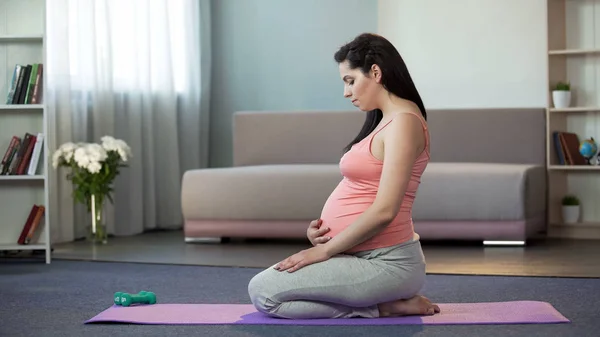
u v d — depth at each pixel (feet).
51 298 11.31
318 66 22.26
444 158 19.99
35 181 16.30
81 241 18.83
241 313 9.56
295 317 9.05
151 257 15.74
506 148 19.75
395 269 8.85
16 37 15.70
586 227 18.84
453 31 20.68
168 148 21.39
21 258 15.97
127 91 20.36
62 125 18.47
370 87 9.00
